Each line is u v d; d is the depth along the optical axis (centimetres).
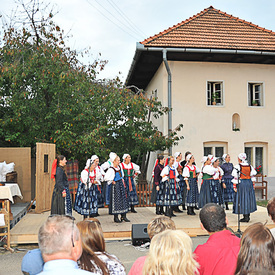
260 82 1223
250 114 1212
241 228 730
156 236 185
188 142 1166
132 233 635
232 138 1193
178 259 171
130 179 888
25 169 1052
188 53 1133
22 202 1034
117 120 1088
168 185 849
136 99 1033
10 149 1052
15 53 1027
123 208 773
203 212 256
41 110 1067
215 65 1200
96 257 218
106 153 1052
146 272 177
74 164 1105
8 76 1012
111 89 1073
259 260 172
